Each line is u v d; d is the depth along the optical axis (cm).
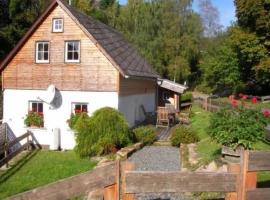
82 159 1677
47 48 2091
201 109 3628
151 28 5178
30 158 1781
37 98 2105
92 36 1975
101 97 1992
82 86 2019
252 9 4322
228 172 546
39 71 2100
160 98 3319
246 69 4884
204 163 1153
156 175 513
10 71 2153
